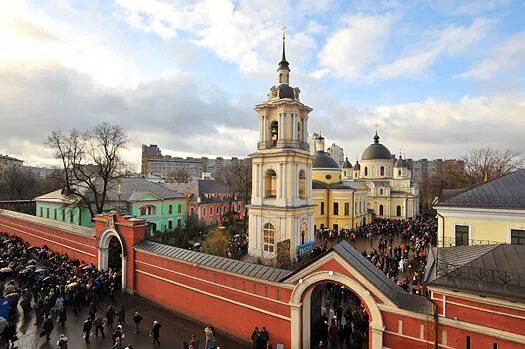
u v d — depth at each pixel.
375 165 80.69
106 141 42.88
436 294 13.00
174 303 22.70
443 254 15.48
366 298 14.38
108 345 18.11
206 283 20.77
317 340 17.84
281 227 35.50
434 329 12.80
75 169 43.22
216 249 36.47
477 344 11.91
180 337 19.09
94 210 46.91
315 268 15.83
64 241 34.44
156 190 55.44
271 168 36.91
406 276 29.70
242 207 74.69
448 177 77.69
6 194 83.19
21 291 24.09
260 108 37.78
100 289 24.83
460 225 25.77
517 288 11.19
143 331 19.80
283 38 39.69
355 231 53.72
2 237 42.06
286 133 36.50
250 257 37.19
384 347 13.97
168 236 48.56
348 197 58.28
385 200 75.62
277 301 17.30
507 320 11.36
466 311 12.23
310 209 38.03
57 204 51.56
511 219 23.69
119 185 47.47
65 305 22.75
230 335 19.27
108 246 29.05
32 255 34.03
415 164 184.00
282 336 17.00
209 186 70.56
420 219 71.00
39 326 20.20
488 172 60.47
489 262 12.58
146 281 25.00
